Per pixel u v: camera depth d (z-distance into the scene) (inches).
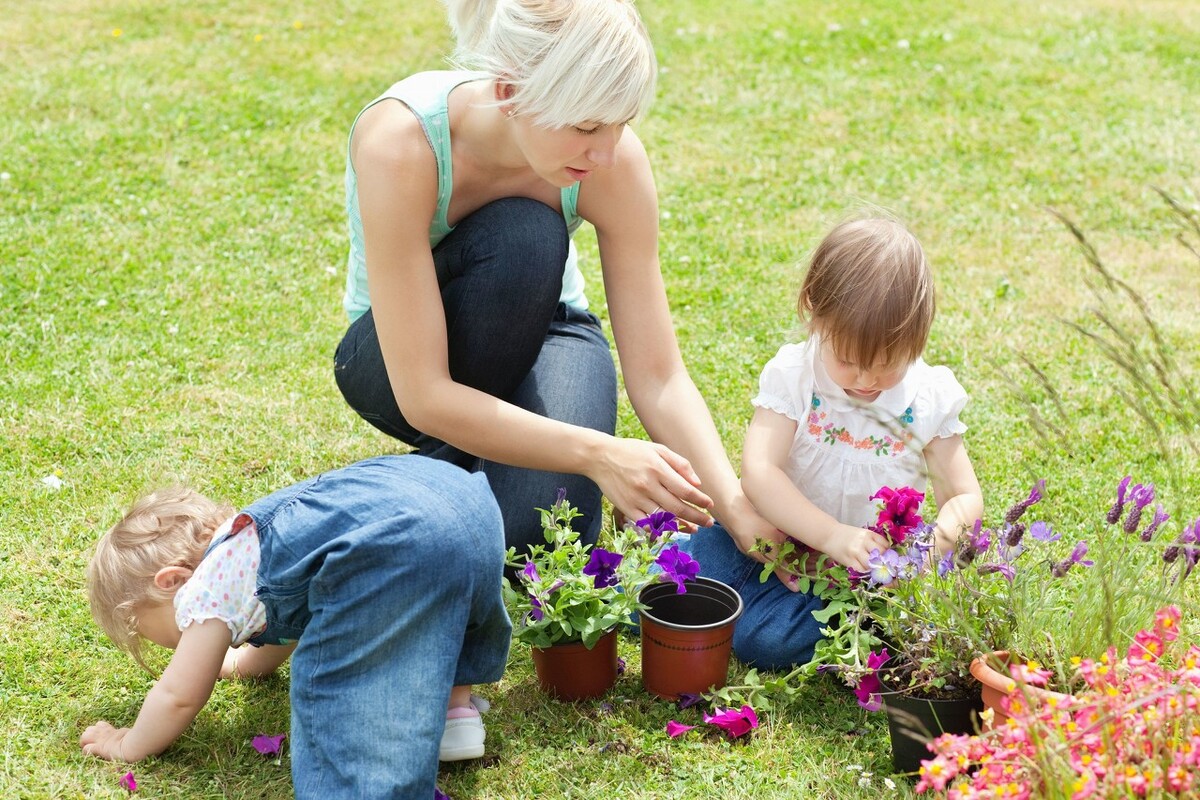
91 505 120.2
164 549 90.8
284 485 125.5
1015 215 207.2
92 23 291.4
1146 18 319.9
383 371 109.8
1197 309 172.6
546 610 90.6
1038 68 281.4
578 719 93.4
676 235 196.4
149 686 96.2
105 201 199.6
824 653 91.4
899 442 103.0
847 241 97.8
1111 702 67.7
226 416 138.5
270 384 146.5
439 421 97.5
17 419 135.5
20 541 113.7
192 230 190.9
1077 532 116.4
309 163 219.6
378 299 97.0
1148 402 142.8
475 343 103.2
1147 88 270.5
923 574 87.4
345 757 78.4
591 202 107.6
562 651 93.6
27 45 273.1
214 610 85.6
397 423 114.4
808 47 291.6
